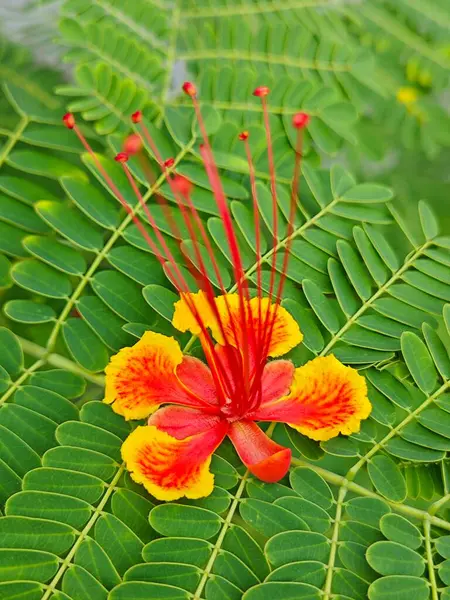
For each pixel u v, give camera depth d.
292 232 0.25
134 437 0.21
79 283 0.24
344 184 0.26
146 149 0.26
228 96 0.28
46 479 0.21
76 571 0.20
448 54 0.30
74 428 0.22
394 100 0.30
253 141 0.27
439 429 0.23
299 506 0.22
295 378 0.23
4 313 0.24
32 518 0.20
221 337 0.23
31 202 0.25
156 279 0.24
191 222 0.25
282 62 0.29
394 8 0.31
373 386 0.23
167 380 0.23
